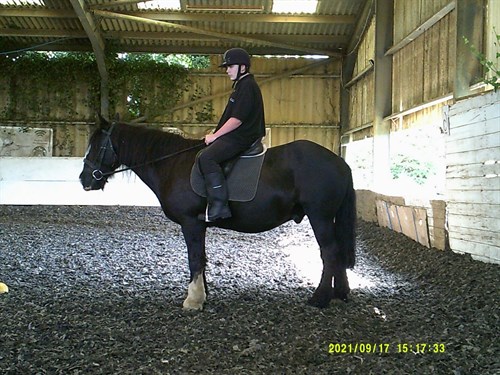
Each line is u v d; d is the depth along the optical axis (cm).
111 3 1412
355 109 1566
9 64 1689
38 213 1283
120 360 364
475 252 651
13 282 595
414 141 1206
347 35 1609
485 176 627
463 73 732
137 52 1706
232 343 397
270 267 713
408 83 1074
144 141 526
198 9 1490
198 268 497
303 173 481
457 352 370
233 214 486
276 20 1498
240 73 487
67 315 468
